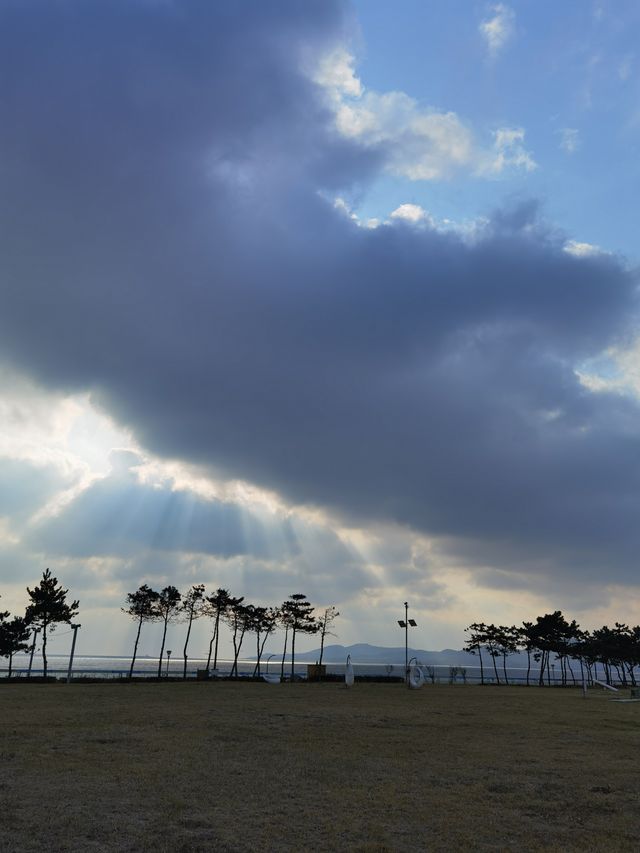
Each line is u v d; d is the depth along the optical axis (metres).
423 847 9.08
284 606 82.50
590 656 93.06
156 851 8.48
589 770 15.20
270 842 9.05
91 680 57.66
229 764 14.71
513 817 10.79
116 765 14.12
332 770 14.43
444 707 33.38
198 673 70.56
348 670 53.34
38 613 62.88
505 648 90.06
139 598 75.62
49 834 9.05
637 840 9.62
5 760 14.41
